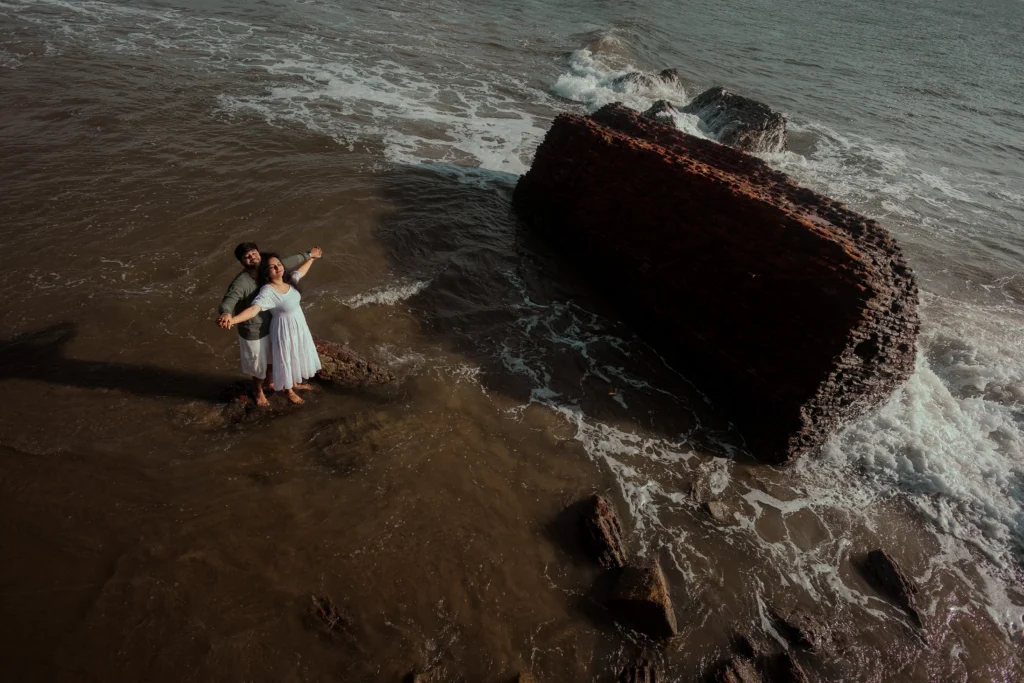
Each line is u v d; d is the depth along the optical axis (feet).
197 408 18.01
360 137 38.63
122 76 40.09
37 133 31.55
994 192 49.42
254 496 15.92
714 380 22.57
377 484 16.96
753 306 21.17
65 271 22.29
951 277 34.63
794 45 91.56
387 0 73.87
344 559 14.99
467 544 16.02
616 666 14.12
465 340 23.25
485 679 13.38
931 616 16.60
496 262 28.53
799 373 19.60
